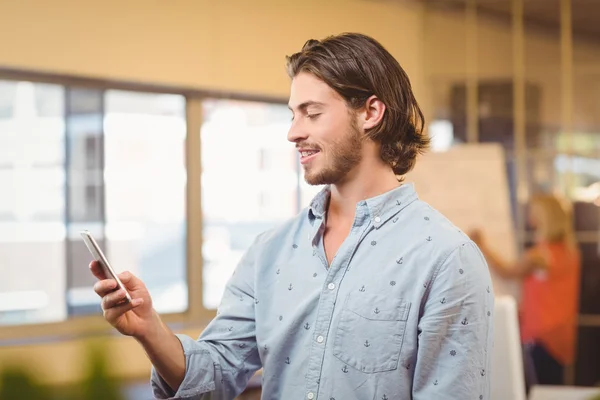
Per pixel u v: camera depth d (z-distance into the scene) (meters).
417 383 1.10
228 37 5.21
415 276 1.11
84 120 4.79
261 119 5.55
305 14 5.54
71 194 4.77
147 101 5.06
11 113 4.48
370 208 1.16
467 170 5.66
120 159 4.98
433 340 1.09
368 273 1.13
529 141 5.85
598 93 5.70
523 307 5.44
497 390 1.48
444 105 6.01
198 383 1.20
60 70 4.51
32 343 4.28
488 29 5.95
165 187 5.20
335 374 1.11
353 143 1.18
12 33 4.32
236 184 5.50
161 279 5.22
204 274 5.39
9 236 4.54
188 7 5.03
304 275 1.19
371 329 1.11
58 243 4.72
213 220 5.43
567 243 5.46
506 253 5.58
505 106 5.91
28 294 4.59
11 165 4.52
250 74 5.32
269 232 1.28
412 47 6.02
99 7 4.64
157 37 4.90
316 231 1.19
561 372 5.37
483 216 5.62
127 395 0.31
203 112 5.27
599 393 0.62
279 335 1.17
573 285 5.42
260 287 1.23
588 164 5.72
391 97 1.19
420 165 5.72
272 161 5.64
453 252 1.11
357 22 5.75
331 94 1.17
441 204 5.68
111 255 4.99
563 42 5.78
